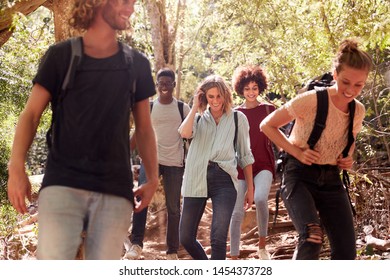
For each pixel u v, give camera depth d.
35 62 10.99
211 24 18.11
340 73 5.06
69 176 3.71
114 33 3.94
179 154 8.59
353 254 5.24
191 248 6.95
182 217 6.97
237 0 16.23
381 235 10.03
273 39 16.02
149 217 11.65
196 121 7.09
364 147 13.05
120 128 3.82
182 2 16.80
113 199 3.77
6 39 9.47
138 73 3.98
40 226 3.71
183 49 18.94
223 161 6.90
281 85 14.46
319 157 5.21
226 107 7.09
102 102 3.80
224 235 6.69
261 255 8.52
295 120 5.37
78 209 3.71
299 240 5.12
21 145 3.85
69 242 3.67
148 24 15.38
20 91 10.85
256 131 8.45
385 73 13.88
